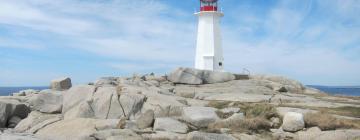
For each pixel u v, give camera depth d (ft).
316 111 83.20
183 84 135.44
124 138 65.67
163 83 136.36
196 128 77.66
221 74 138.00
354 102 105.81
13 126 103.14
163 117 86.02
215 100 104.83
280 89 128.26
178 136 69.82
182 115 85.51
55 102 106.73
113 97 96.07
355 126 72.90
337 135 66.49
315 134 68.44
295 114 73.31
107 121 83.92
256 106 88.74
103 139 69.41
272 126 76.54
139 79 135.85
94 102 97.04
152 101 93.66
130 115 92.32
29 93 148.36
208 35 167.12
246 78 142.31
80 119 87.66
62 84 127.03
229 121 77.30
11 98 125.80
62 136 77.36
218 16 168.76
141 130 74.64
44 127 88.48
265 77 141.18
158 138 67.72
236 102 96.12
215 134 66.80
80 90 103.65
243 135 69.00
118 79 133.90
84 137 70.79
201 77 135.85
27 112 109.19
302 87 136.15
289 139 68.85
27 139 68.18
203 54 167.53
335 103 100.22
